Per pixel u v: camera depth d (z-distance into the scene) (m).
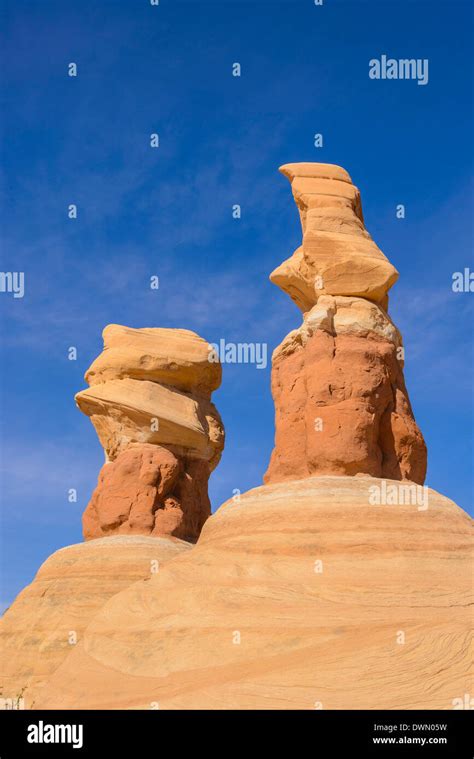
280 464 31.31
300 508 27.30
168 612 25.86
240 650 23.64
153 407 43.16
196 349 45.72
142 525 40.44
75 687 25.34
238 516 28.50
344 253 32.22
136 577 37.72
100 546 39.69
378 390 30.73
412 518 26.80
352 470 29.55
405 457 30.83
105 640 26.33
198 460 44.22
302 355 31.95
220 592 25.39
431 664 22.08
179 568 27.56
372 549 25.55
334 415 30.02
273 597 24.73
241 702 22.31
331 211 33.19
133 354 44.19
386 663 22.30
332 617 23.75
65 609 37.38
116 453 43.66
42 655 36.00
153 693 23.70
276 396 32.66
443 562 25.48
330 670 22.48
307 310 33.91
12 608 39.59
